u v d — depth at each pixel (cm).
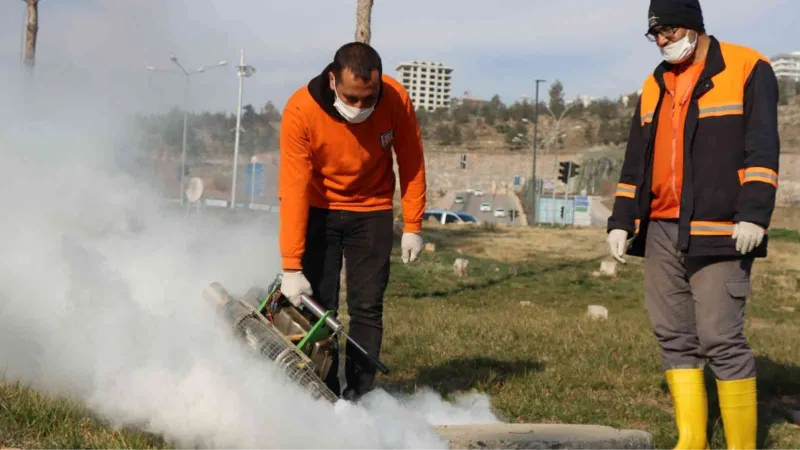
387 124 384
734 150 377
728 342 385
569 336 810
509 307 1463
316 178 398
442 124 15538
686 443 401
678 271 405
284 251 372
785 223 5572
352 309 407
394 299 1468
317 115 373
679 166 390
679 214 388
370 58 355
